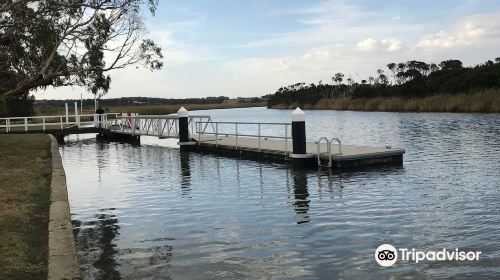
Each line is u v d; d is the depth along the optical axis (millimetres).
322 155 15398
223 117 74375
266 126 49719
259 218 8727
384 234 7465
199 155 20750
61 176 11000
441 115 46062
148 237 7582
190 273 5910
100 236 7699
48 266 5219
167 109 74250
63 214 7375
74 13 17562
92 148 25688
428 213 8758
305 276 5773
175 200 10656
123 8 17750
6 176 11164
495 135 24516
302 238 7352
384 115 53469
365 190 11234
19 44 17734
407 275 5730
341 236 7410
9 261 5398
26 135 26672
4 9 14367
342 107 76125
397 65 89625
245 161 18000
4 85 21812
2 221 7109
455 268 5906
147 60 19422
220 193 11430
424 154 18172
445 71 66812
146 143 28531
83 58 18266
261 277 5758
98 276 5840
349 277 5715
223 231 7855
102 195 11477
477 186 11242
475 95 47938
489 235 7246
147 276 5820
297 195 10914
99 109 36844
